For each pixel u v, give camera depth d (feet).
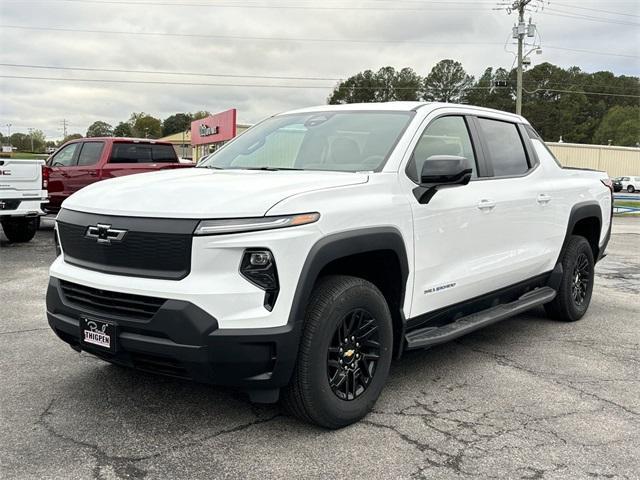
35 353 15.52
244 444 10.72
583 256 20.02
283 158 14.03
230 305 9.74
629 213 87.92
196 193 10.52
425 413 12.24
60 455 10.22
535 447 10.83
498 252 15.39
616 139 323.98
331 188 11.02
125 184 11.80
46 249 34.60
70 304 11.23
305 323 10.57
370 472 9.86
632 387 13.97
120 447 10.54
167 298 9.86
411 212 12.34
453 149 14.56
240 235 9.77
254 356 9.89
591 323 19.98
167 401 12.54
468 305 14.82
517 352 16.55
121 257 10.44
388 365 12.19
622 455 10.59
